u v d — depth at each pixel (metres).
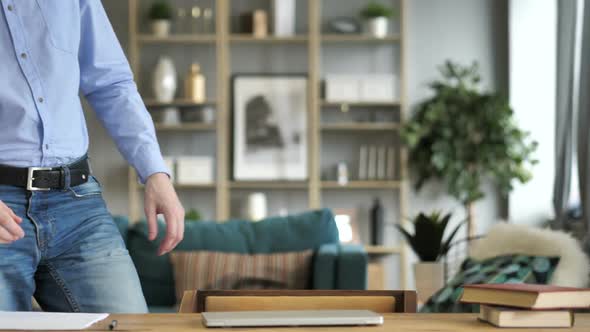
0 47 1.81
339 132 6.74
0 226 1.57
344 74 6.73
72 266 1.83
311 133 6.56
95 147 6.69
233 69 6.78
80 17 1.95
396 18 6.75
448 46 6.74
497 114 6.25
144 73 6.71
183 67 6.74
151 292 4.02
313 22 6.54
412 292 1.58
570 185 4.98
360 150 6.70
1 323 1.27
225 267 3.92
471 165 6.35
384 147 6.68
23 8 1.83
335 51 6.75
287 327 1.25
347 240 6.65
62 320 1.30
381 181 6.52
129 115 1.97
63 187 1.83
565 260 2.90
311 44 6.55
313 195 6.53
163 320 1.33
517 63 6.27
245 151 6.71
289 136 6.72
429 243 3.96
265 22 6.64
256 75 6.75
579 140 4.57
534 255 2.99
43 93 1.83
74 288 1.83
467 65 6.73
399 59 6.74
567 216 4.99
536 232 3.04
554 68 6.24
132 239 4.11
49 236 1.80
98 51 1.99
